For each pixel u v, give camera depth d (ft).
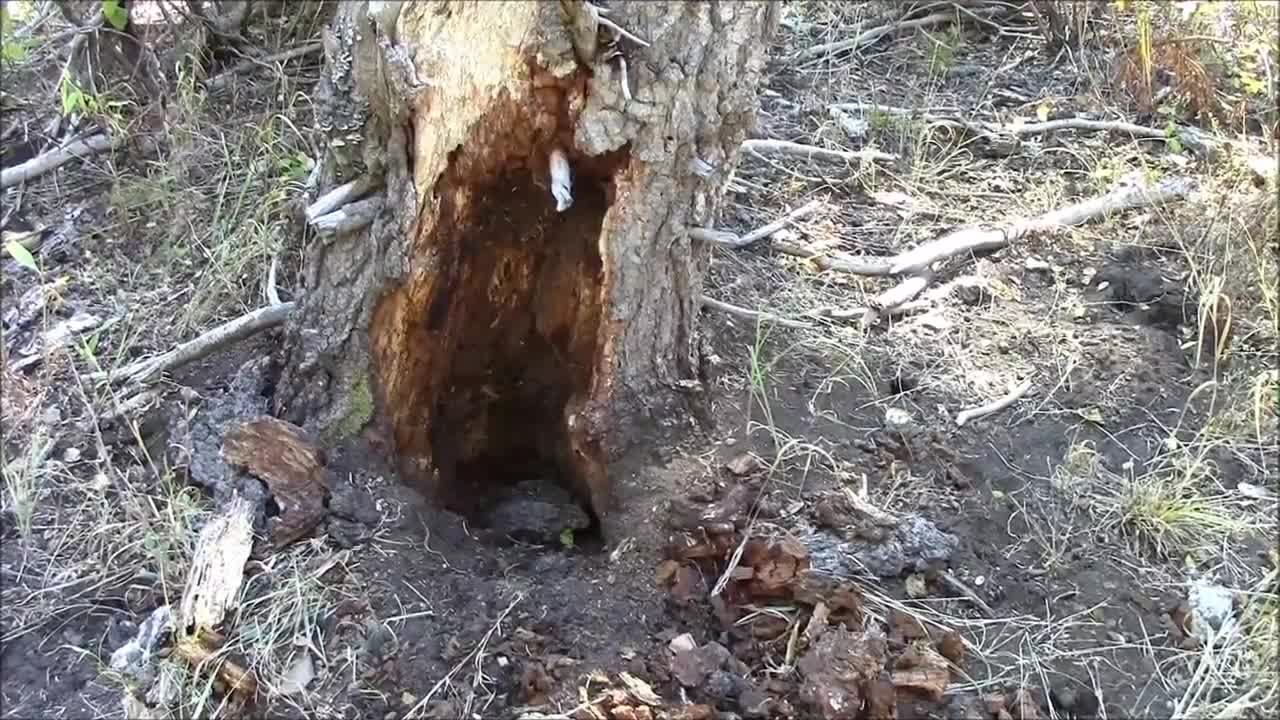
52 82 10.87
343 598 6.59
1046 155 10.96
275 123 10.21
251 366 7.84
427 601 6.62
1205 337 9.01
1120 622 6.91
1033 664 6.60
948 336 8.87
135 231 9.38
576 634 6.46
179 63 10.34
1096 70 12.07
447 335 7.62
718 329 8.46
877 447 7.81
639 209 6.82
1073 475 7.78
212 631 6.42
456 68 6.35
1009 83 12.12
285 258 8.86
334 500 7.00
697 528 6.82
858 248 9.68
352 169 6.93
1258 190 10.40
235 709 6.20
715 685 6.16
